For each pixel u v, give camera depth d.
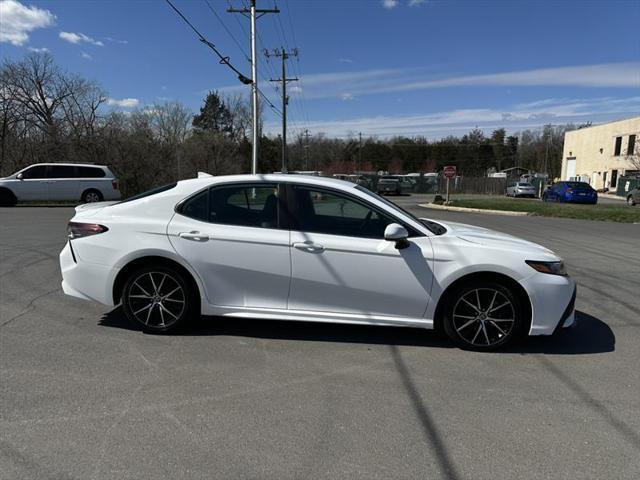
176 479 2.50
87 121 33.69
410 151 107.19
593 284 6.99
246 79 26.61
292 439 2.89
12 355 4.06
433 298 4.28
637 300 6.12
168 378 3.68
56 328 4.72
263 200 4.47
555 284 4.20
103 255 4.53
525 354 4.28
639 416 3.22
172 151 36.34
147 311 4.58
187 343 4.39
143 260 4.53
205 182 4.59
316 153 107.88
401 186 57.91
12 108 31.78
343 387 3.59
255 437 2.90
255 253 4.36
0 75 34.34
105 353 4.13
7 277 6.77
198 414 3.16
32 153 28.73
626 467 2.65
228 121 87.75
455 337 4.32
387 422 3.10
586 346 4.49
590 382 3.73
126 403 3.29
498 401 3.41
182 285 4.50
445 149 106.88
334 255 4.28
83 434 2.90
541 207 22.39
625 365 4.07
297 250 4.31
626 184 41.94
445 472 2.60
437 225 5.00
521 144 113.94
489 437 2.94
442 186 57.91
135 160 30.81
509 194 46.28
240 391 3.49
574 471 2.62
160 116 58.06
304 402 3.35
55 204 20.72
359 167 99.06
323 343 4.45
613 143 48.22
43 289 6.13
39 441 2.81
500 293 4.23
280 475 2.55
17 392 3.41
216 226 4.44
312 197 4.45
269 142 82.00
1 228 12.15
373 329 4.82
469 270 4.19
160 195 4.62
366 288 4.29
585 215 18.64
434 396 3.47
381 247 4.26
